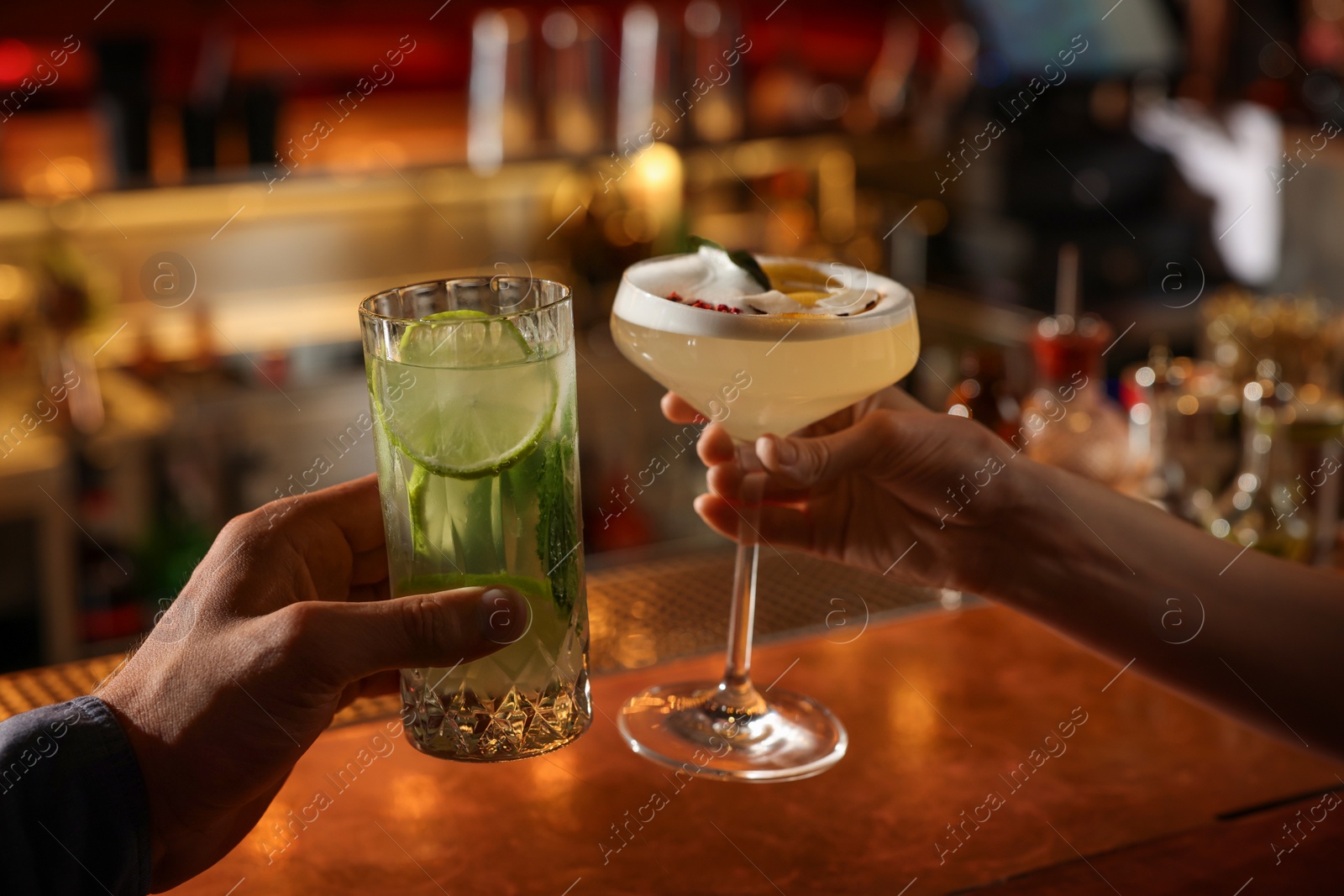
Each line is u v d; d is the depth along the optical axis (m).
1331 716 0.60
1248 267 2.26
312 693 0.50
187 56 1.84
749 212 2.12
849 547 0.67
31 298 1.60
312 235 1.85
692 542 1.62
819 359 0.57
